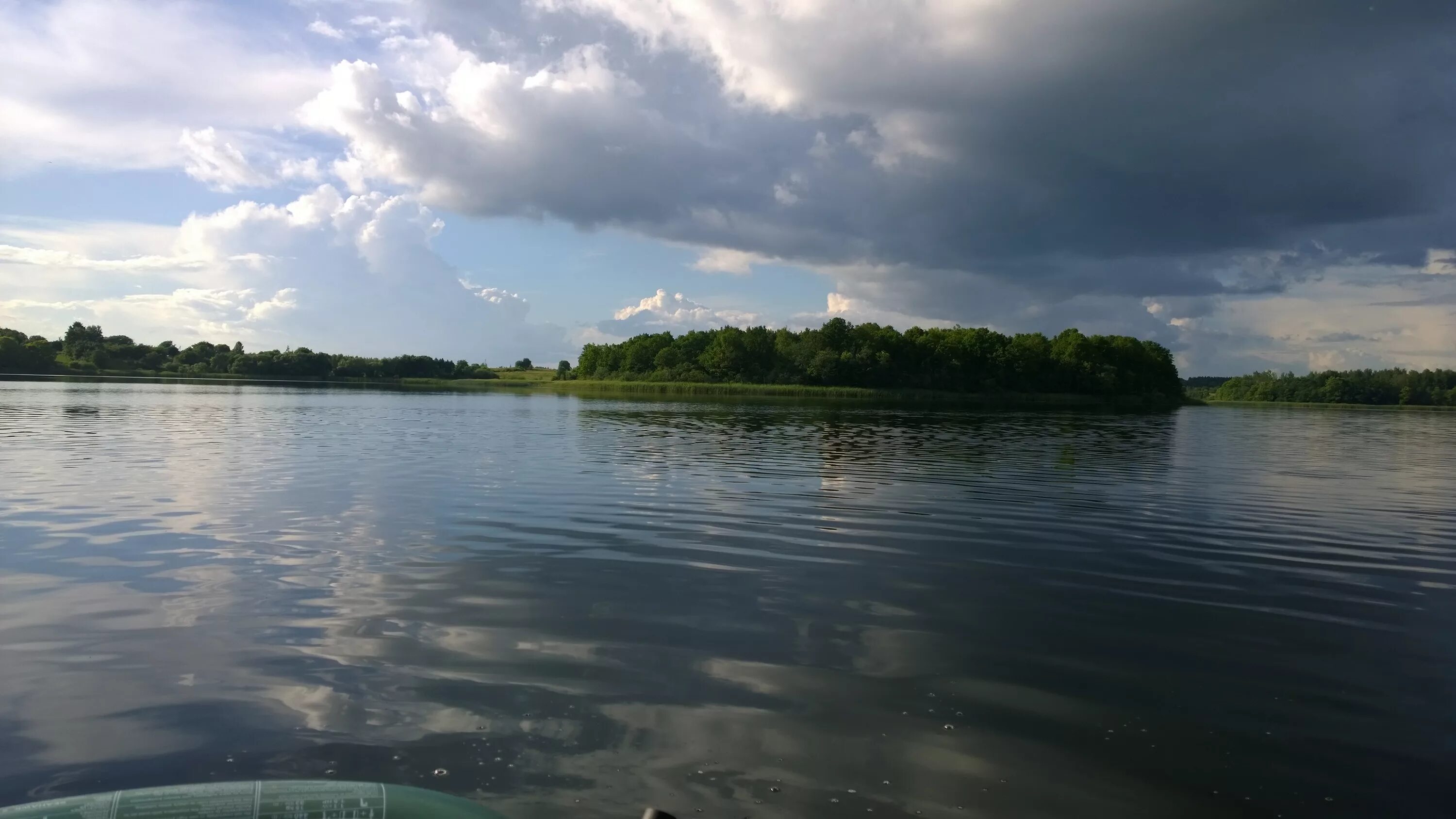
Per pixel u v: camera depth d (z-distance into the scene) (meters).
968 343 129.12
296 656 6.68
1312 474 21.42
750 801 4.54
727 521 12.89
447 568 9.68
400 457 21.25
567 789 4.63
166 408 42.16
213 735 5.25
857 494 15.84
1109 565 10.39
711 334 152.12
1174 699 6.12
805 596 8.71
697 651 6.95
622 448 24.58
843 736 5.38
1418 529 13.24
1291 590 9.33
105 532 11.45
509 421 37.66
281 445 24.03
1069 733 5.50
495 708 5.72
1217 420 61.78
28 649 6.79
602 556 10.41
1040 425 43.66
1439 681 6.56
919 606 8.42
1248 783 4.88
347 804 3.81
